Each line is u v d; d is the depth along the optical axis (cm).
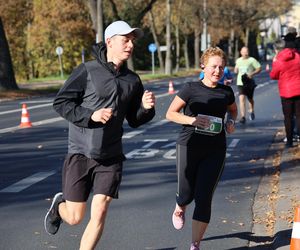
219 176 812
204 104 816
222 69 820
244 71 2434
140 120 738
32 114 3047
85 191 730
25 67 9494
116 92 711
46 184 1295
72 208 728
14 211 1067
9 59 4947
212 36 10600
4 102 4091
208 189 797
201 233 795
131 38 715
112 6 7019
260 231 930
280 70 1650
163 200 1145
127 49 712
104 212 716
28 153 1736
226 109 830
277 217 957
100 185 715
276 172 1393
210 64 813
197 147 810
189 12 9469
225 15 10456
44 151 1772
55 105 707
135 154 1681
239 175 1378
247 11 10988
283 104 1680
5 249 850
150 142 1919
